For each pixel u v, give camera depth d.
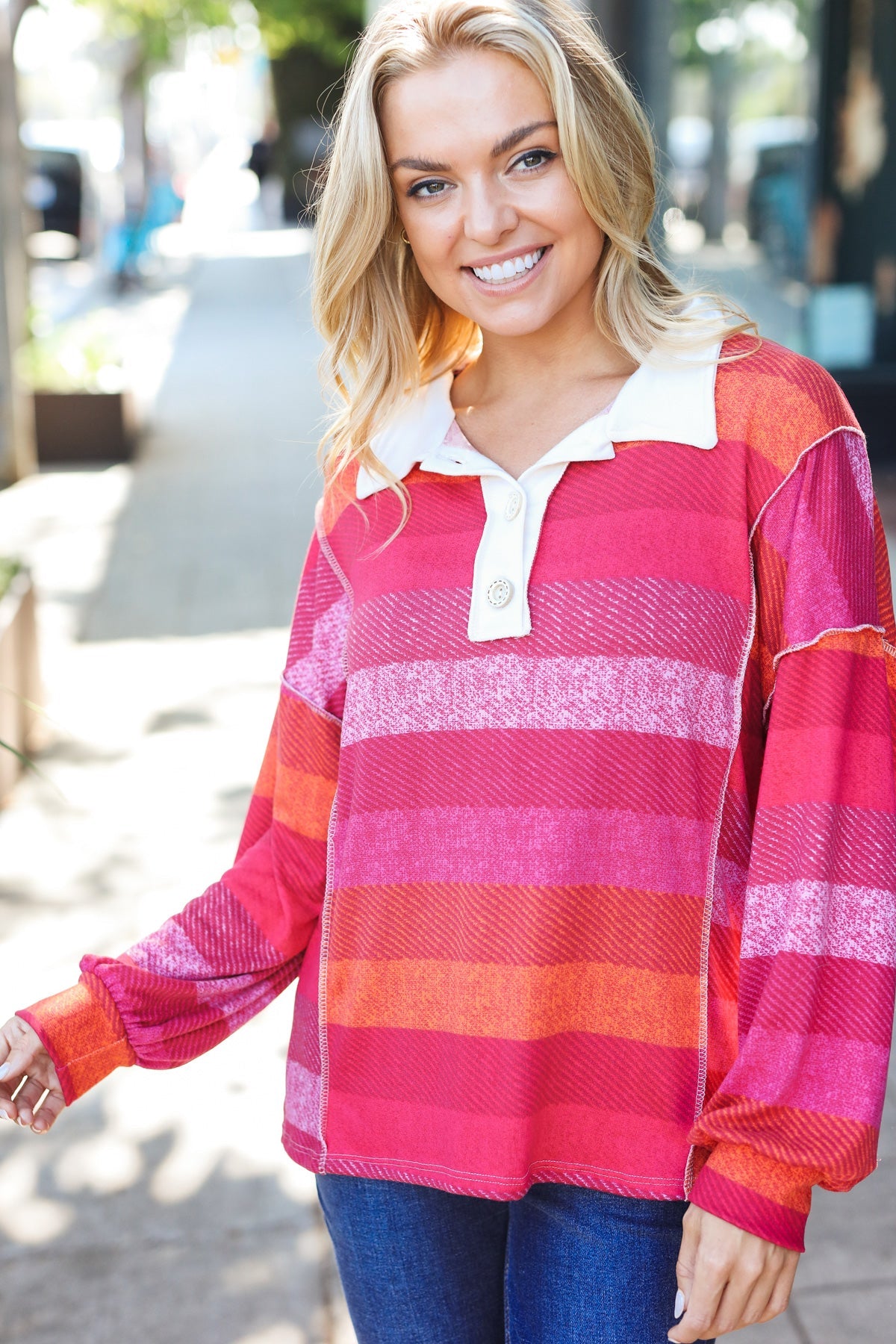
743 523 1.41
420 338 1.69
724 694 1.42
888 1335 2.46
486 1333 1.60
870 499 1.44
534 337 1.54
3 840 4.53
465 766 1.45
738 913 1.45
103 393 10.26
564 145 1.43
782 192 8.66
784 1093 1.28
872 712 1.38
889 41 8.57
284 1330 2.53
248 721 5.52
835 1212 2.80
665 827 1.41
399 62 1.45
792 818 1.35
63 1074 1.54
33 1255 2.75
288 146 31.81
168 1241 2.77
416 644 1.48
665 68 8.23
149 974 1.58
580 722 1.41
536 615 1.43
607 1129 1.44
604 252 1.54
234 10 23.20
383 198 1.52
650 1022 1.42
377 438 1.59
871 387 8.92
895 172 8.77
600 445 1.44
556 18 1.45
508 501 1.46
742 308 1.49
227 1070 3.36
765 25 8.50
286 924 1.63
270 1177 2.96
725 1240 1.30
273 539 8.15
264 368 13.98
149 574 7.55
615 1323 1.46
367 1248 1.57
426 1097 1.50
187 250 26.70
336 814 1.57
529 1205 1.51
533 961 1.42
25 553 8.00
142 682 5.95
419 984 1.49
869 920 1.33
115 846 4.47
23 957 3.80
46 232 23.98
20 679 5.13
